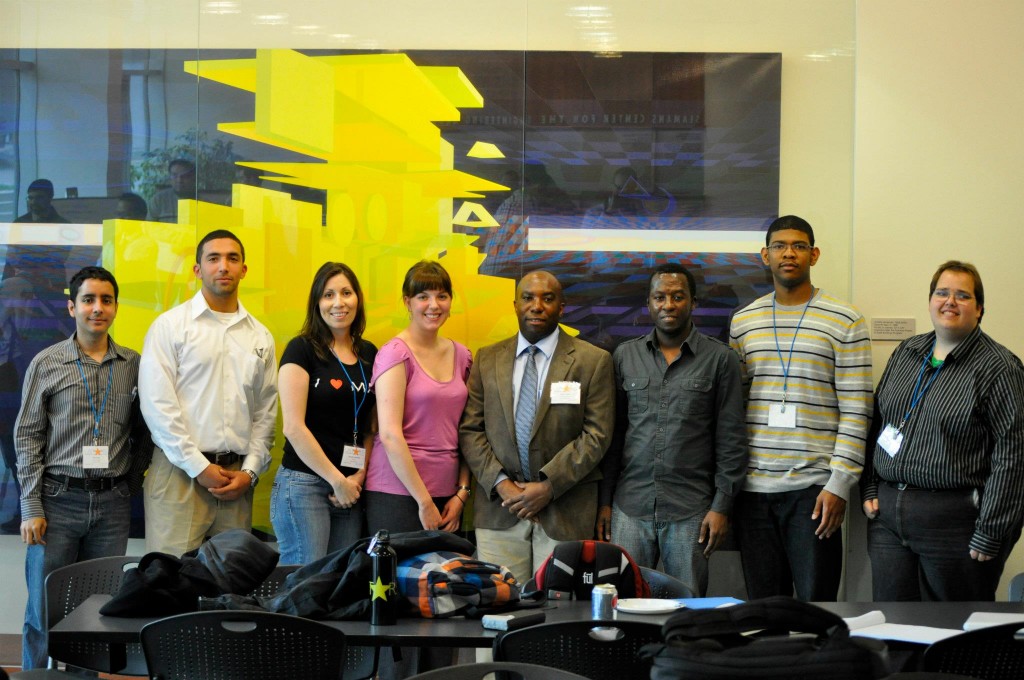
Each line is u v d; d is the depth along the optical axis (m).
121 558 3.56
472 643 2.78
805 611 2.30
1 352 5.01
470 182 4.98
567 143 4.97
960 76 4.94
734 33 4.96
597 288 4.96
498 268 4.98
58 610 3.41
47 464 4.40
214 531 4.50
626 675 2.61
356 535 4.42
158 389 4.37
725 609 2.35
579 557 3.31
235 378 4.51
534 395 4.43
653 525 4.39
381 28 5.01
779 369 4.49
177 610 2.99
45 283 5.02
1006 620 2.94
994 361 4.04
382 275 4.99
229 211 4.99
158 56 5.01
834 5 4.95
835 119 4.95
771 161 4.95
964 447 4.05
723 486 4.34
